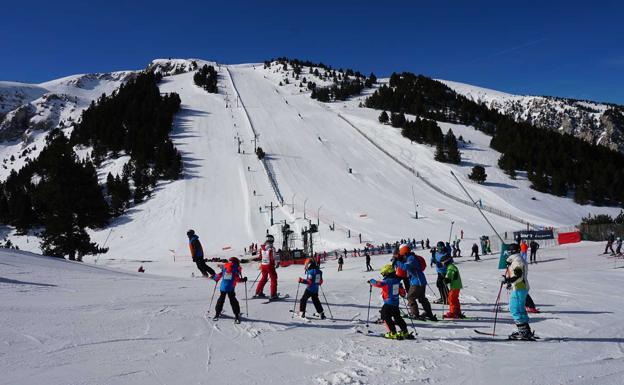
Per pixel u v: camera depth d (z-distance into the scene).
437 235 54.88
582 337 8.45
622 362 6.73
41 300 10.31
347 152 98.06
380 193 75.31
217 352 7.15
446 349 7.61
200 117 124.38
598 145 118.94
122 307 10.21
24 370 5.75
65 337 7.35
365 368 6.46
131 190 78.81
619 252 28.92
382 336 8.62
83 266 21.20
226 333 8.49
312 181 79.31
